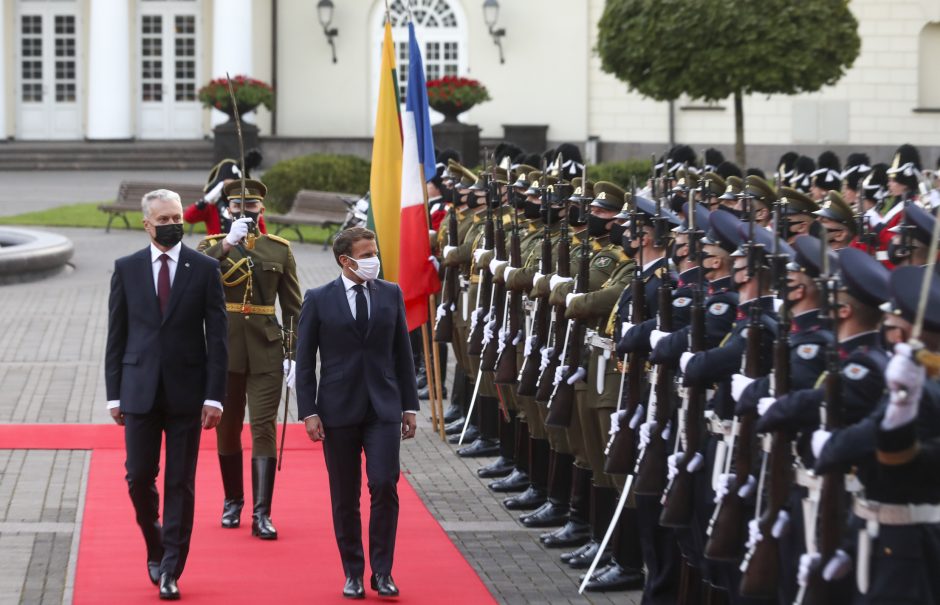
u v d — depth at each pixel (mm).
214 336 16297
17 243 48906
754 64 51531
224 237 19469
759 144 80312
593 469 17453
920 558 10945
